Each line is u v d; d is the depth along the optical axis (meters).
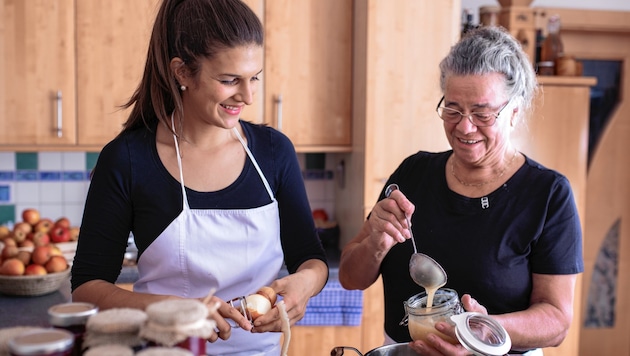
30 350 0.84
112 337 0.93
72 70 2.99
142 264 1.57
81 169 3.40
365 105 3.01
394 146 3.04
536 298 1.55
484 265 1.55
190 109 1.50
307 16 3.11
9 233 2.80
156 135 1.55
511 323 1.42
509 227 1.55
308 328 2.92
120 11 3.00
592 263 4.03
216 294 1.58
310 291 1.50
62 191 3.39
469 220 1.58
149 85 1.51
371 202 3.04
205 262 1.55
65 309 0.99
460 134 1.52
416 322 1.28
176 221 1.52
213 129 1.53
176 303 0.97
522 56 1.52
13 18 2.95
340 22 3.14
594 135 4.01
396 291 1.66
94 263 1.48
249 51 1.36
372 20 2.98
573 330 3.39
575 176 3.31
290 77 3.12
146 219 1.53
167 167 1.53
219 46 1.34
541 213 1.54
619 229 4.05
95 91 3.02
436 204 1.64
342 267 1.76
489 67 1.47
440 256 1.59
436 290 1.37
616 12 3.83
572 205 1.55
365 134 3.01
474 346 1.15
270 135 1.64
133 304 1.33
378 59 3.00
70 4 2.97
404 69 3.02
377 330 3.00
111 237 1.50
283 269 2.95
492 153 1.56
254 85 1.41
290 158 1.65
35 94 2.98
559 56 3.38
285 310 1.30
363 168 3.04
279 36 3.10
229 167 1.57
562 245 1.52
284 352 1.29
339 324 2.92
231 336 1.58
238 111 1.42
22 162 3.35
